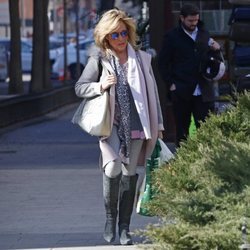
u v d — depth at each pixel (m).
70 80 102.69
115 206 21.52
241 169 18.69
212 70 29.34
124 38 21.23
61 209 26.56
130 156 21.25
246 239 15.88
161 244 16.72
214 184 18.58
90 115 20.92
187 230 16.58
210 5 41.56
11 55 72.06
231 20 36.78
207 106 29.58
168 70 29.92
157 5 39.19
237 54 37.09
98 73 21.33
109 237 21.56
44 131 53.09
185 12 29.39
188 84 29.44
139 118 21.17
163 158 21.59
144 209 21.17
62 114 69.38
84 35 130.00
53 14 147.12
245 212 17.09
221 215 17.17
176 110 30.00
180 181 19.23
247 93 23.31
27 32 152.12
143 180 21.67
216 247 16.25
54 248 21.44
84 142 45.72
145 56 21.59
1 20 132.12
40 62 73.88
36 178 32.56
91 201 27.75
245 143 21.05
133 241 22.00
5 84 104.94
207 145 21.19
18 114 59.03
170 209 17.84
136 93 21.14
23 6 156.12
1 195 29.08
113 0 55.94
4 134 51.28
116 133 21.19
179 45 29.50
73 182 31.47
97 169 34.72
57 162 37.38
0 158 39.38
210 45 29.44
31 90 73.38
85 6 130.62
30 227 24.19
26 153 41.25
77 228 23.92
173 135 39.47
